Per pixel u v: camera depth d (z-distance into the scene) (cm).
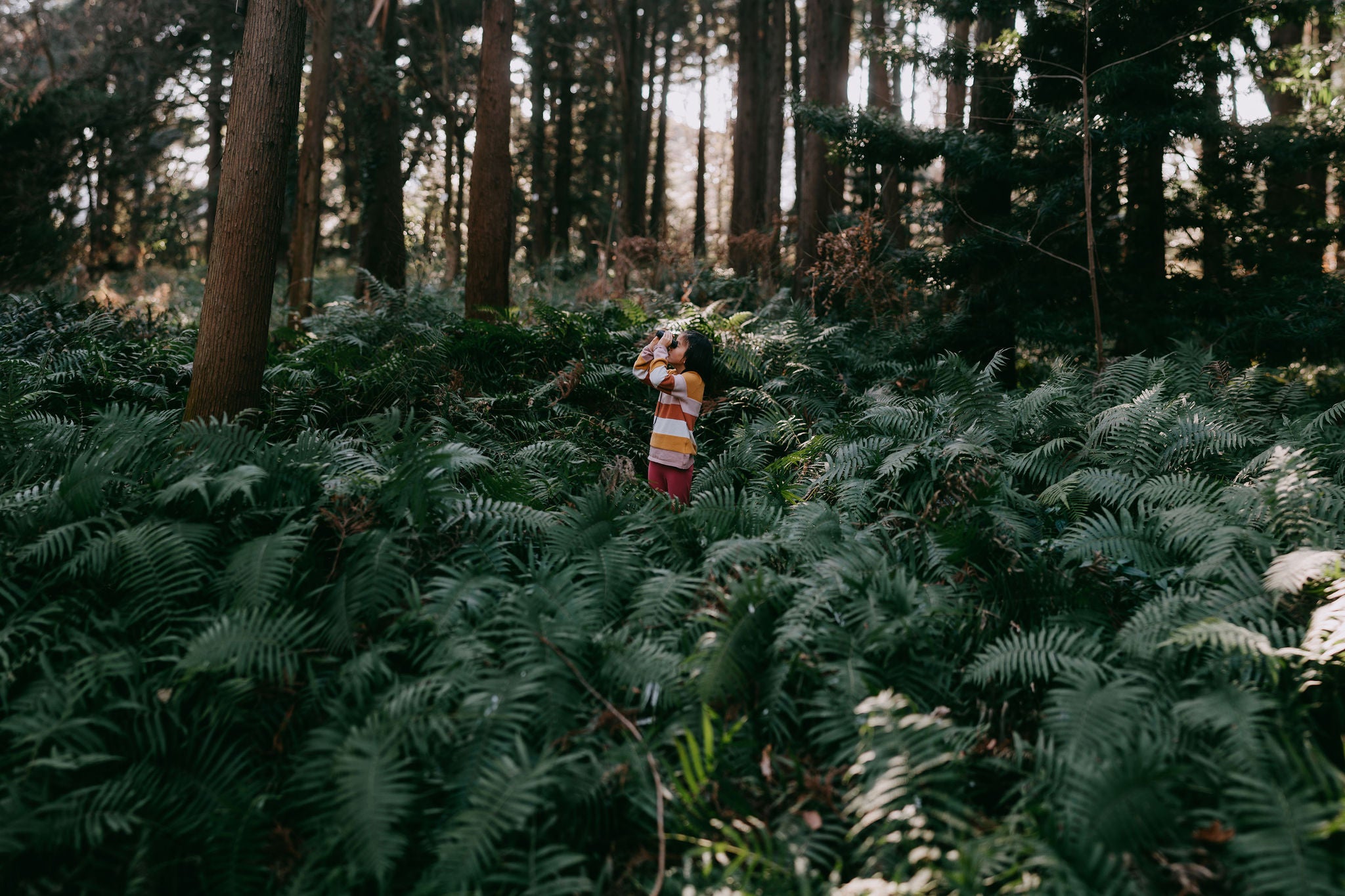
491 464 511
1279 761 253
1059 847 241
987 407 591
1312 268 978
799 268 1259
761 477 571
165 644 332
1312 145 943
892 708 275
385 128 1392
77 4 2414
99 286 1562
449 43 2119
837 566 372
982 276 995
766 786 284
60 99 1730
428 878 246
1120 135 866
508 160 917
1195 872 229
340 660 330
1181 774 249
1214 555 366
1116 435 538
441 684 304
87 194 2133
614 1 2052
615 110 2798
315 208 1186
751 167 1808
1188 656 313
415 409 665
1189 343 745
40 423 465
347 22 1429
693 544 429
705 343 550
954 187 1016
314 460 449
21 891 246
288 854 260
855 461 545
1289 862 216
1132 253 1041
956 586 379
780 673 317
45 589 353
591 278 1517
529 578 399
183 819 271
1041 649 318
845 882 255
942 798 251
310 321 922
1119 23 908
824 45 1336
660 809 256
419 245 1961
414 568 385
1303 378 1002
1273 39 1248
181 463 404
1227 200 1031
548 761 265
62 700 293
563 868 260
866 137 977
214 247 480
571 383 695
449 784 278
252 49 474
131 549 348
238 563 347
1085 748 274
